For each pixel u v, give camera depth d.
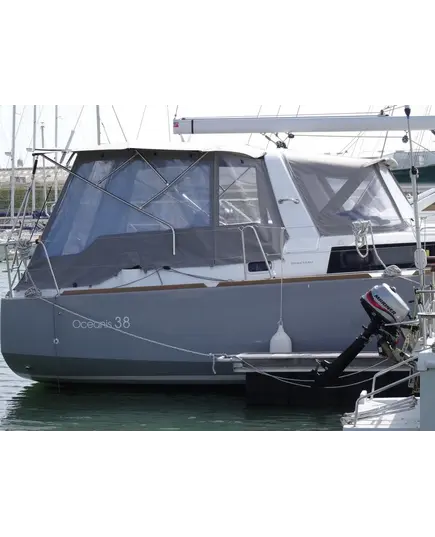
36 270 15.27
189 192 14.98
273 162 15.23
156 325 14.58
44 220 18.83
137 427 13.26
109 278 15.00
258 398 14.36
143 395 15.16
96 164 15.27
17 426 13.43
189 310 14.49
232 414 13.88
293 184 15.20
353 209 15.54
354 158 16.20
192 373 14.78
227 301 14.41
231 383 15.12
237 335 14.41
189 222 14.94
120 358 14.70
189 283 14.65
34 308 14.98
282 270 14.87
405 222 16.05
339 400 14.18
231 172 15.02
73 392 15.48
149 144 15.16
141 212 15.05
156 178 15.05
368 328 13.02
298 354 13.85
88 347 14.78
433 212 20.28
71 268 15.12
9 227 37.25
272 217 15.05
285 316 14.33
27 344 15.00
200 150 14.88
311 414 13.85
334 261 14.95
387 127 13.71
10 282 15.38
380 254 15.34
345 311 14.30
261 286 14.36
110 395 15.21
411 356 11.50
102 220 15.16
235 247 14.81
